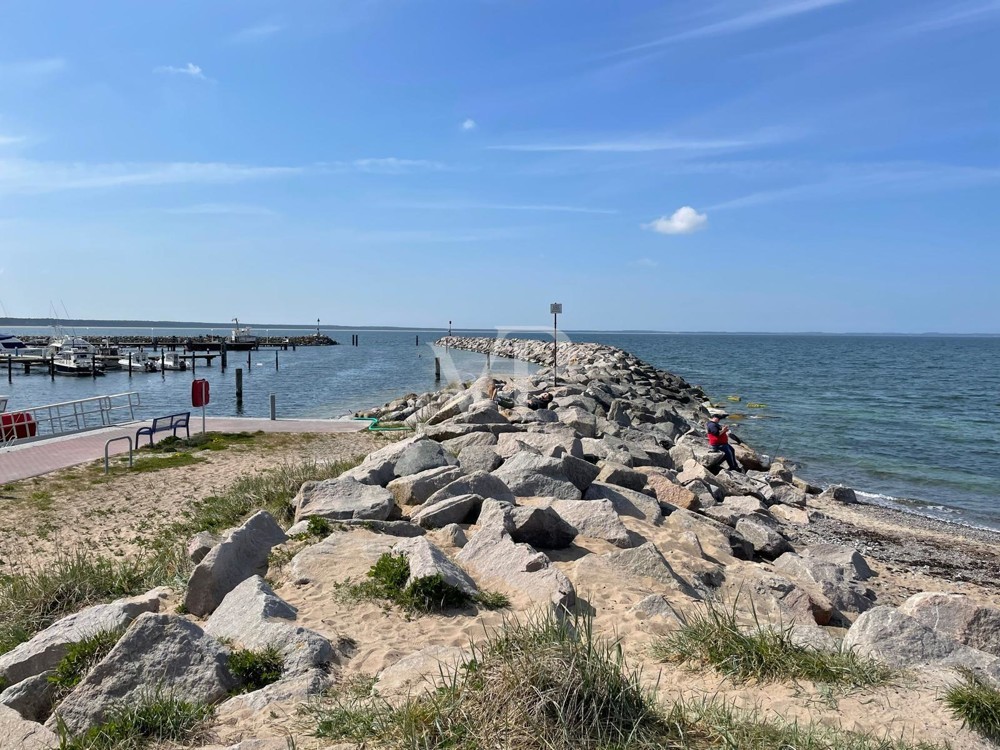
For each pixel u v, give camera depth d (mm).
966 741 3938
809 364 79062
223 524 10328
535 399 22531
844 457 22781
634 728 3809
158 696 4570
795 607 7559
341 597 6492
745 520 11047
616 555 7594
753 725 3996
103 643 5355
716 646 5121
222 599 6660
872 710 4289
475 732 3814
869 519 14797
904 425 29656
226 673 4941
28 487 13219
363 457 14461
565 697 3902
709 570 8141
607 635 5688
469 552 7652
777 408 35250
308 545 7848
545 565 7062
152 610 6453
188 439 18312
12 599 7480
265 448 17250
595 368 37344
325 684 4809
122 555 9484
